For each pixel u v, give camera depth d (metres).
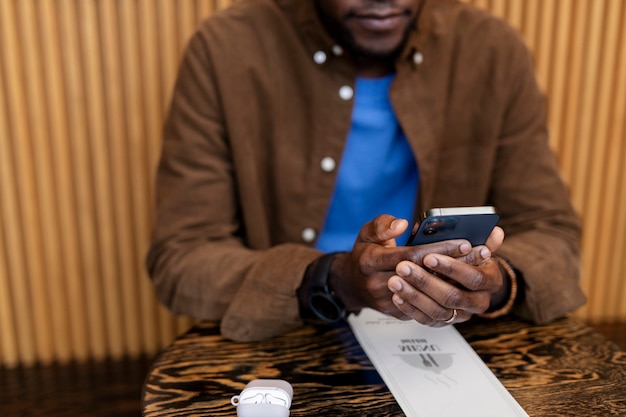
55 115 1.77
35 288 1.92
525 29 1.87
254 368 0.80
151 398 0.73
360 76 1.16
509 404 0.70
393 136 1.18
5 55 1.71
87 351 1.99
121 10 1.72
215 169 1.12
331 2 1.02
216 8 1.76
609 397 0.73
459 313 0.81
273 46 1.15
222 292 0.94
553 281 0.94
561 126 1.98
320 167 1.15
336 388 0.75
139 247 1.89
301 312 0.90
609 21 1.87
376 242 0.80
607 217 2.06
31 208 1.85
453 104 1.19
